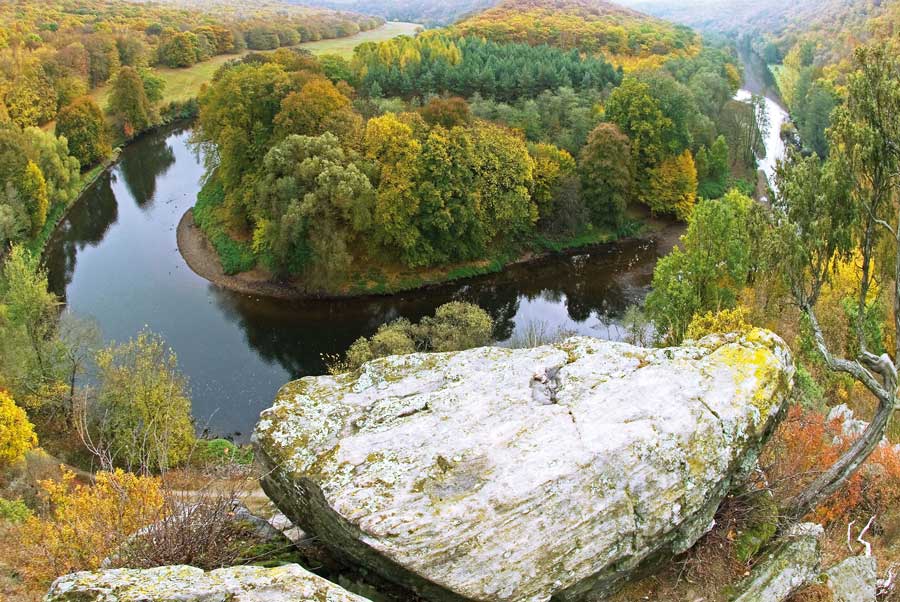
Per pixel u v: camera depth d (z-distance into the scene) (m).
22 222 47.06
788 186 12.80
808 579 10.48
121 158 70.94
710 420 9.62
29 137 54.16
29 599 11.66
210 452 27.25
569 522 8.57
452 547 8.12
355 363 32.34
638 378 10.20
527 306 46.03
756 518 10.88
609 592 9.65
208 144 59.31
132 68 76.81
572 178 52.56
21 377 28.47
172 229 54.69
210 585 7.36
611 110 57.47
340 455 9.10
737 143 70.06
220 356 38.75
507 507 8.41
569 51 81.56
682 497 9.20
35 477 22.06
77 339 31.12
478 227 48.00
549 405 9.84
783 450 14.62
